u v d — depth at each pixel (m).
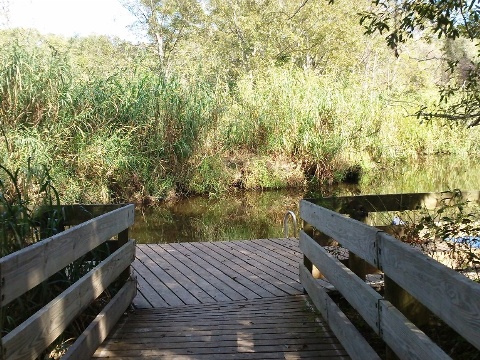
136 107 12.41
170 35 29.80
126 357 3.38
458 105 4.28
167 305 4.63
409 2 4.04
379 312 2.59
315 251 4.13
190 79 14.16
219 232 9.95
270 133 15.42
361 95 16.41
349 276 3.16
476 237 4.11
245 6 26.12
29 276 2.31
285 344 3.55
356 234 3.07
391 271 2.45
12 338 2.08
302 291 4.87
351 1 23.03
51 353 3.32
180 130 13.34
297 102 15.51
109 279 3.68
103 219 3.59
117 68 12.95
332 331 3.67
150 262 6.30
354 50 24.25
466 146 17.98
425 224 4.23
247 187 14.53
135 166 12.34
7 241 3.34
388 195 4.82
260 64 22.52
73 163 11.13
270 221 10.89
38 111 10.45
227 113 14.82
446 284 1.81
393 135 17.09
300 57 25.36
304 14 23.81
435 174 15.92
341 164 15.28
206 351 3.46
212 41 27.55
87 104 11.45
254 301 4.65
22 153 9.41
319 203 4.73
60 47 11.81
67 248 2.85
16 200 3.83
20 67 10.34
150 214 11.77
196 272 5.78
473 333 1.60
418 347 2.07
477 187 13.18
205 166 13.70
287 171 14.82
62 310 2.69
